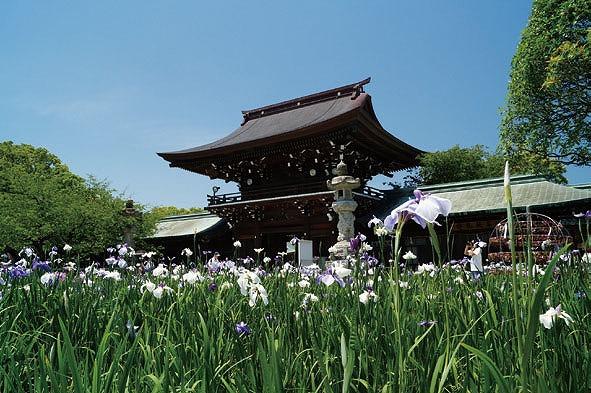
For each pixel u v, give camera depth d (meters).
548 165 18.47
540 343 1.77
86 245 25.25
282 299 3.04
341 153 25.77
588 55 13.87
